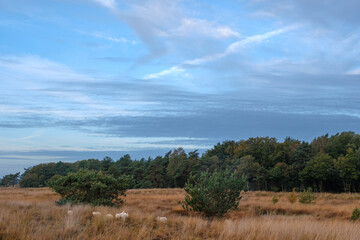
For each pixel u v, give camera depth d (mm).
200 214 14609
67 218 8766
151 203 24281
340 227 7965
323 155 70688
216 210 14523
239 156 89438
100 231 7375
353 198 38281
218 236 7547
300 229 7613
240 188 14914
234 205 14914
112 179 17438
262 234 7328
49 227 7672
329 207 23016
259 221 9461
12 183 121250
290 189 71000
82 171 17953
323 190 71375
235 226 8172
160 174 86875
